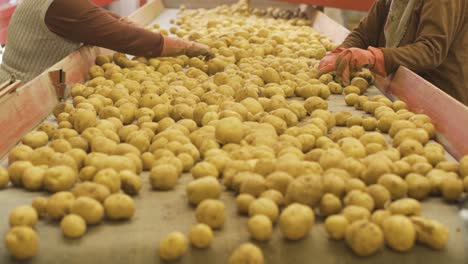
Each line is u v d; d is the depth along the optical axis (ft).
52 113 6.64
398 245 3.76
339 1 12.69
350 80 7.95
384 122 6.09
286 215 3.76
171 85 7.37
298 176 4.34
